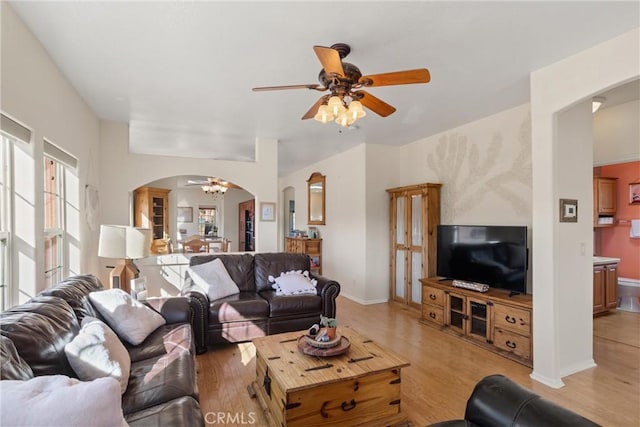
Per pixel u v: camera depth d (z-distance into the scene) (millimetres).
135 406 1499
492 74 2811
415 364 2979
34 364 1346
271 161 5004
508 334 3121
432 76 2844
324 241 6648
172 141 5172
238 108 3631
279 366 2031
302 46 2340
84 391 902
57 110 2627
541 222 2705
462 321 3641
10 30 1874
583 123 2891
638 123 3959
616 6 1905
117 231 3115
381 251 5375
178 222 10664
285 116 3914
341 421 1933
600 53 2328
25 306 1649
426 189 4602
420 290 4742
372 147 5328
